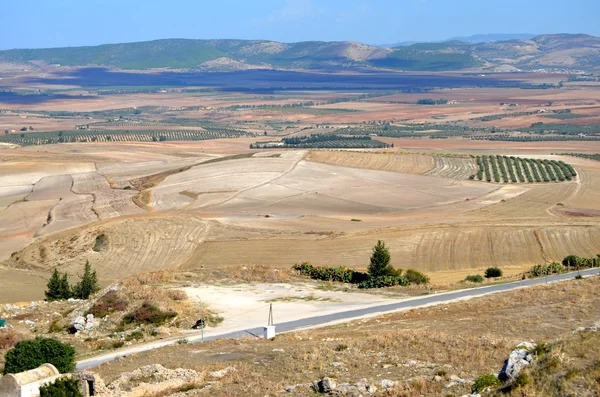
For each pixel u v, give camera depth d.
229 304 67.75
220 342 52.06
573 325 50.19
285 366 42.22
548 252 107.44
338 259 104.06
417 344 45.00
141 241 120.38
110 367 46.47
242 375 41.09
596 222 125.62
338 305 66.69
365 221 136.38
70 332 61.56
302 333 54.38
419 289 74.56
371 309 63.91
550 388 31.70
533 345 37.72
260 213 145.62
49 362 45.25
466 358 41.41
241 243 115.88
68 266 111.81
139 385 40.41
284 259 105.38
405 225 125.81
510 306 59.34
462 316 56.97
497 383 34.38
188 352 48.97
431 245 111.25
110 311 63.97
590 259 89.62
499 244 111.31
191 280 79.94
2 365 49.62
